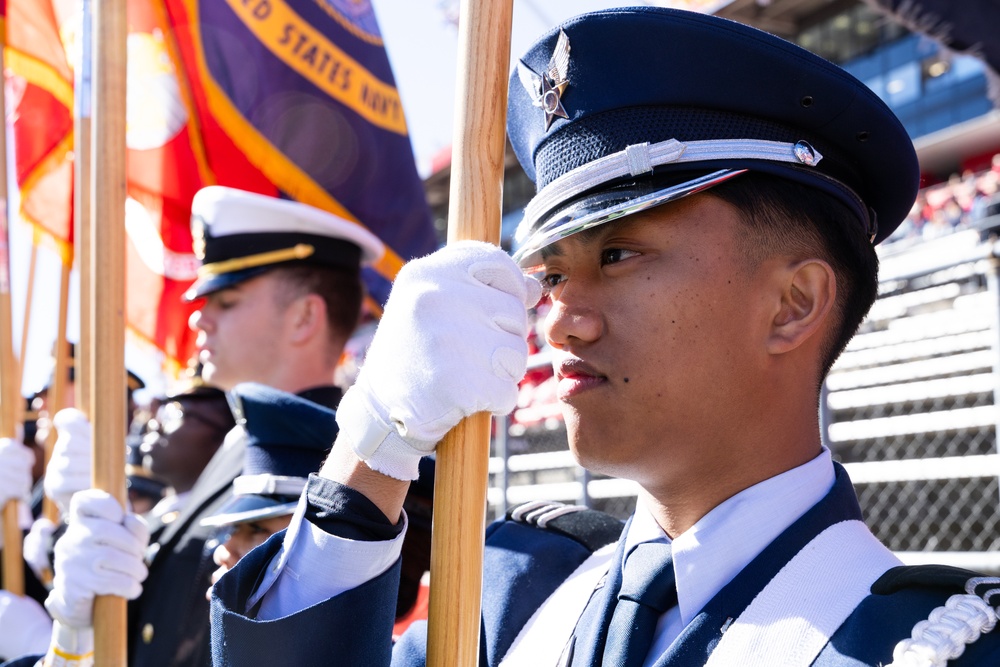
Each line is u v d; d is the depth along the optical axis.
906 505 5.17
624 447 1.29
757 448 1.32
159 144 3.82
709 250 1.29
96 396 2.01
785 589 1.23
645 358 1.27
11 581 2.96
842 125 1.39
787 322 1.33
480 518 1.19
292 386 2.89
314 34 3.40
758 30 1.33
